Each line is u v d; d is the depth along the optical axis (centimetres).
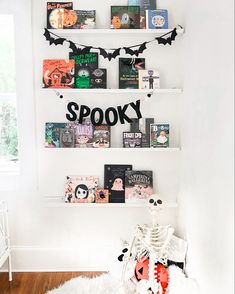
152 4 273
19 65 273
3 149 296
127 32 266
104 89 269
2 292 250
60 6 271
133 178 283
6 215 269
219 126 187
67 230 289
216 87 191
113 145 284
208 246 207
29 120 277
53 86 271
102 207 288
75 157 285
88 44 277
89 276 278
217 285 192
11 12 269
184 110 265
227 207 176
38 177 286
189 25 250
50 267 289
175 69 280
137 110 277
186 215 259
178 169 286
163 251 240
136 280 249
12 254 287
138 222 289
